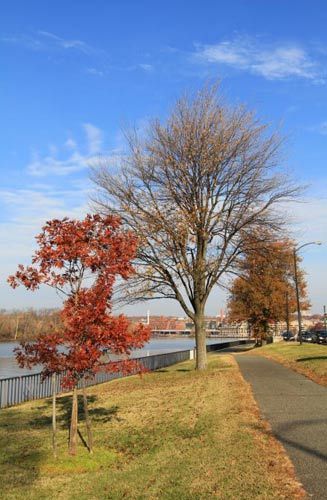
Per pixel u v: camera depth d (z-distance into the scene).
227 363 28.95
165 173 22.75
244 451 8.40
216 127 22.91
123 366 9.89
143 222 22.36
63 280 9.42
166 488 6.82
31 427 12.85
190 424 11.27
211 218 23.39
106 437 10.92
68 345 9.23
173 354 35.97
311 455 8.08
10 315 72.62
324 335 57.53
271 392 15.69
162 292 24.55
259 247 24.30
